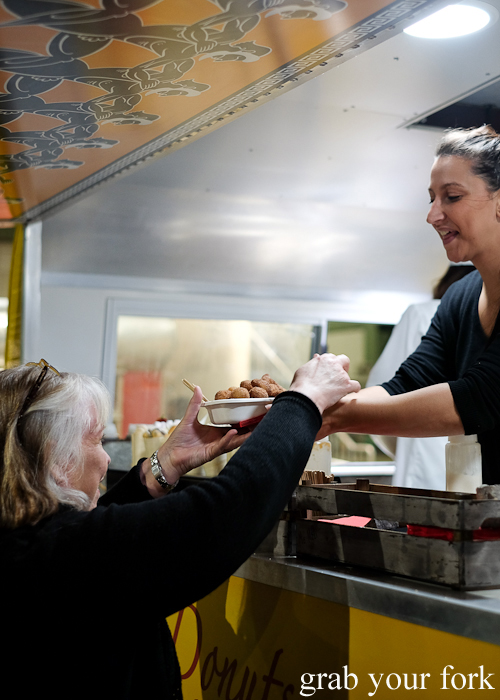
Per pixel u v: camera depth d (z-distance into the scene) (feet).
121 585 2.62
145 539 2.67
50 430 2.99
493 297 4.67
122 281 10.79
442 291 12.11
